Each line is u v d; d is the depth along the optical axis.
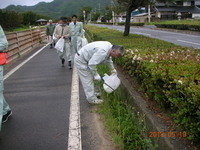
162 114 3.00
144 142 2.78
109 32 14.91
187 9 56.31
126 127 3.26
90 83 4.27
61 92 5.23
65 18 7.62
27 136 3.31
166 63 3.84
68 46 7.65
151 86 3.34
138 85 4.25
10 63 9.30
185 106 2.37
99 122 3.63
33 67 8.31
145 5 13.21
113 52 3.75
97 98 4.47
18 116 4.00
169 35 21.03
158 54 4.87
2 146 3.09
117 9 13.73
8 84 6.13
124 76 5.09
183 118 2.43
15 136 3.33
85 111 4.09
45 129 3.50
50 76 6.81
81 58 4.11
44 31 21.34
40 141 3.16
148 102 3.48
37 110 4.23
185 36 19.81
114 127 3.31
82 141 3.12
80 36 8.95
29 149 2.99
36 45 16.02
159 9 55.72
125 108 3.99
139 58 4.29
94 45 3.94
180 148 2.25
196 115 2.27
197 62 3.84
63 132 3.38
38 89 5.55
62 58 8.00
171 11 55.75
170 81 2.82
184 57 4.40
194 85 2.53
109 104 4.18
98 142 3.06
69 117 3.87
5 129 3.55
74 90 5.32
